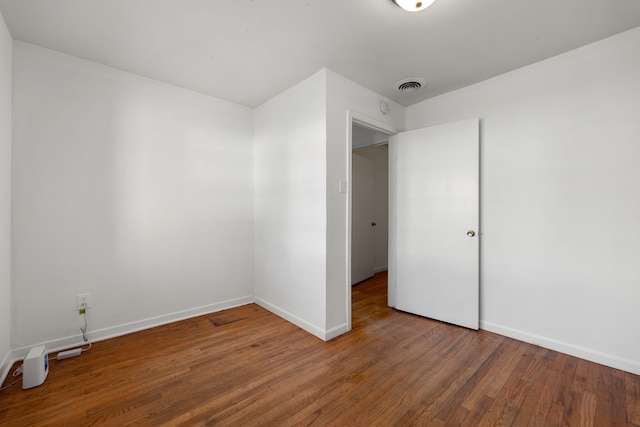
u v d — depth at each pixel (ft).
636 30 6.31
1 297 6.13
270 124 10.30
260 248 10.87
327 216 8.03
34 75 7.06
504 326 8.26
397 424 4.86
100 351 7.30
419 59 7.55
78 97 7.64
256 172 11.12
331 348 7.49
